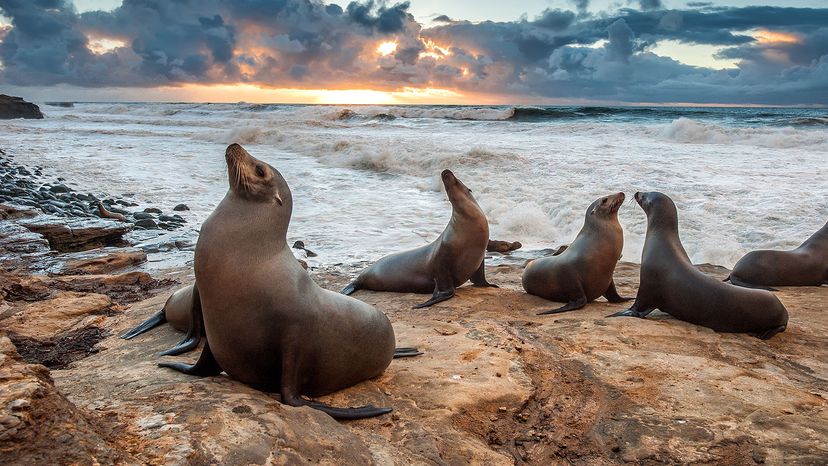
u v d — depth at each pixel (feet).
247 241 13.24
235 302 13.05
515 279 31.45
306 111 185.78
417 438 12.75
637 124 113.91
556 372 17.06
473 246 26.99
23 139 110.22
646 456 12.77
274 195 13.70
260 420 11.19
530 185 56.80
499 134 106.01
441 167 67.97
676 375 16.71
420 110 155.12
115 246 37.55
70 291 25.30
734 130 86.99
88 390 13.37
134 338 19.24
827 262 29.17
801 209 44.88
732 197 49.29
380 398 14.74
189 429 10.41
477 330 20.62
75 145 100.37
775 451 12.59
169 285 27.20
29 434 8.71
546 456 13.12
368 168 72.69
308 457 10.69
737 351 19.22
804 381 16.76
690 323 22.13
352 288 28.99
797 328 21.91
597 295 26.05
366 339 15.05
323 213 50.98
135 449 9.66
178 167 76.59
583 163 65.72
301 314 13.46
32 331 19.97
